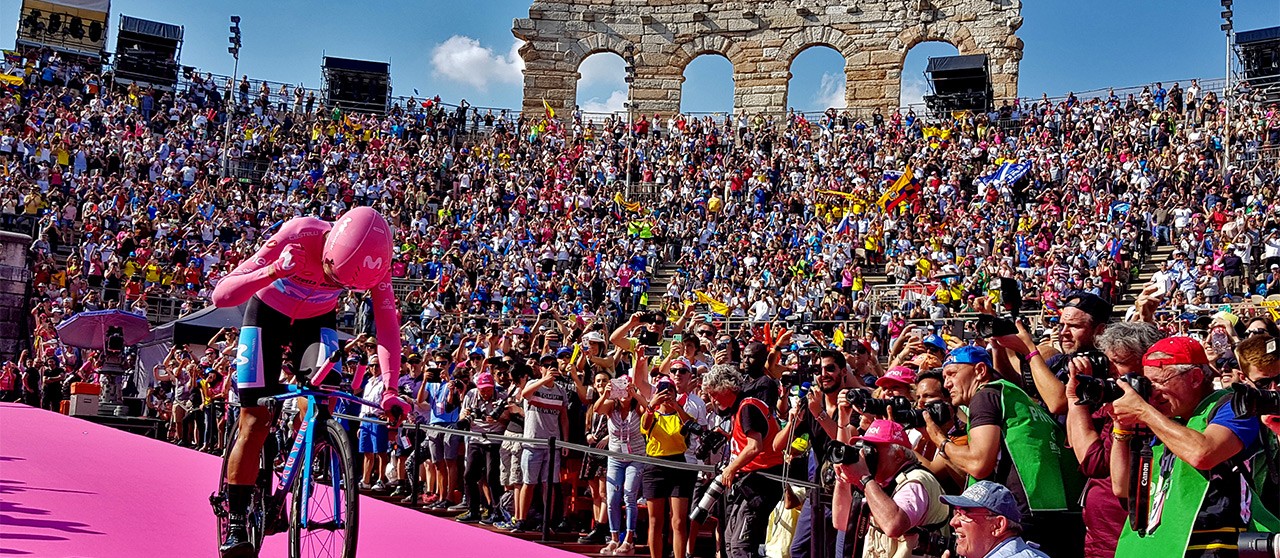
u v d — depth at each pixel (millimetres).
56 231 31172
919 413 6312
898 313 24266
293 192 36750
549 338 12648
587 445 10680
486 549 7934
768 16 48562
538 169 40844
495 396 11750
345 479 5520
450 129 45156
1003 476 5719
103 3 50688
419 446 12656
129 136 38312
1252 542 4480
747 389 8117
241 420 5883
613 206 36875
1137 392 4715
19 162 34250
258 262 5973
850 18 47531
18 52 44656
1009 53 44938
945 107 44719
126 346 25672
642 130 43406
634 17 49688
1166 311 20000
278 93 46125
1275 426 4441
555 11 49781
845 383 7750
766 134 42062
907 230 30984
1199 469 4410
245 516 5773
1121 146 35156
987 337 6609
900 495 5707
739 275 29906
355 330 25266
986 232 29453
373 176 39031
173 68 47656
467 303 29219
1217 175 32125
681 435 9047
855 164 37594
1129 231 27609
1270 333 7207
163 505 8820
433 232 34531
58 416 18688
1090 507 5355
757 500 7820
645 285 30219
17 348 28703
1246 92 37344
